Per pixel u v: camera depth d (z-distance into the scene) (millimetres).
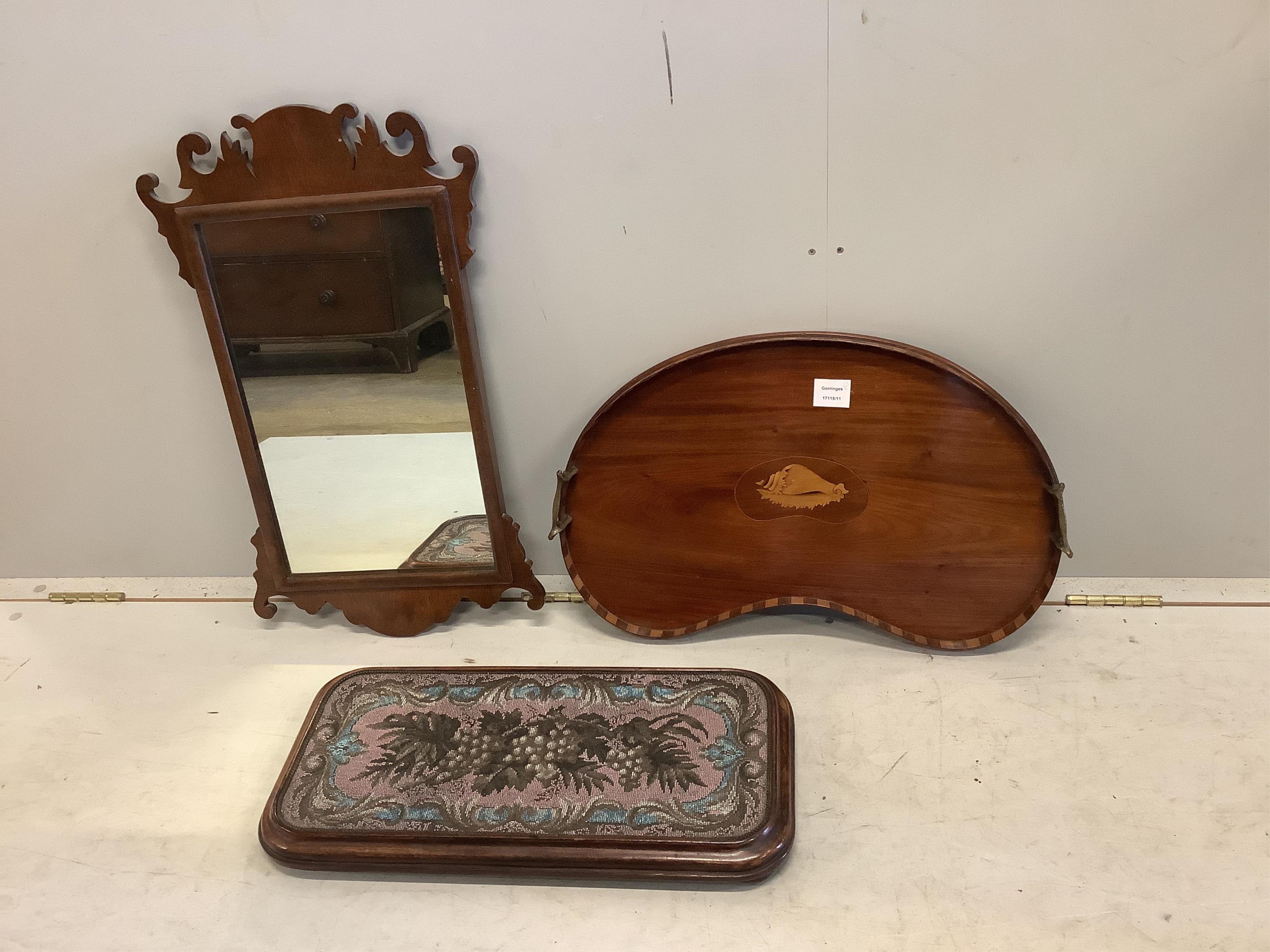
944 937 1264
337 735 1610
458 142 1583
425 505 1839
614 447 1753
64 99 1597
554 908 1357
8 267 1771
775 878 1368
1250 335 1625
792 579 1822
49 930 1359
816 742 1602
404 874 1425
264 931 1345
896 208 1576
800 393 1664
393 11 1490
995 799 1468
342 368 1712
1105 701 1649
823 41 1456
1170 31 1407
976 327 1668
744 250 1637
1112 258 1585
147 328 1820
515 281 1704
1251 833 1380
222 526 2070
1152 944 1234
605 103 1535
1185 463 1764
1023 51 1440
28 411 1942
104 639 2004
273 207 1577
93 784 1617
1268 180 1497
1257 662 1713
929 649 1819
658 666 1810
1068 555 1660
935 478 1688
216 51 1540
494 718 1630
